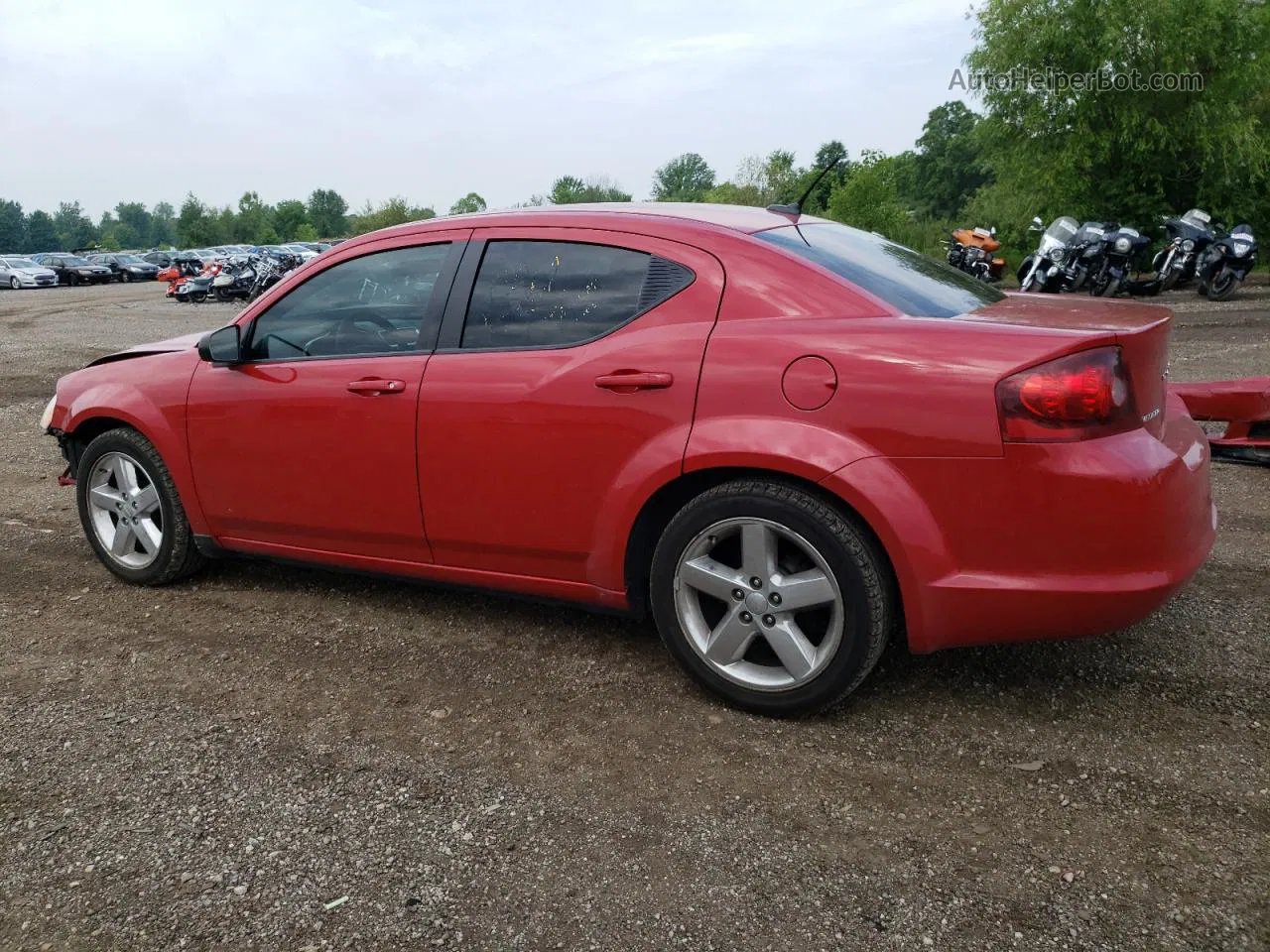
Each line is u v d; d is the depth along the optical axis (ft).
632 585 10.28
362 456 11.32
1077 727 9.29
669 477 9.50
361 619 12.51
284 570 14.47
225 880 7.42
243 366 12.23
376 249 11.59
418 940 6.76
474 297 10.88
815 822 7.98
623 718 9.78
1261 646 10.82
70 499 18.79
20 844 7.89
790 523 9.05
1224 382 17.89
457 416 10.61
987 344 8.42
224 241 385.09
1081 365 8.17
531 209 11.22
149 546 13.56
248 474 12.27
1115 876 7.18
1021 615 8.56
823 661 9.20
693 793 8.43
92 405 13.44
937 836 7.74
